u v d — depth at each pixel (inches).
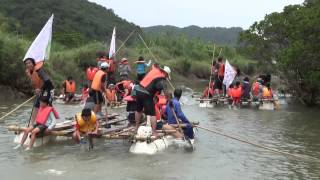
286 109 789.9
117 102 725.9
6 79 840.9
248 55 1002.1
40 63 400.2
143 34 2418.8
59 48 1530.5
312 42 761.0
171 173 320.8
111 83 762.8
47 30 444.1
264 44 950.4
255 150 411.5
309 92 856.9
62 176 305.3
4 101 775.1
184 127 418.0
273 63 952.3
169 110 426.3
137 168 330.6
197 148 410.9
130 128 432.8
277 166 354.3
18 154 364.8
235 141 452.8
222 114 682.2
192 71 1758.1
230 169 340.5
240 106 806.5
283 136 490.9
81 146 400.5
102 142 422.3
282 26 901.2
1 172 312.3
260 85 815.7
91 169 324.5
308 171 340.8
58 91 932.0
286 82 924.6
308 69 794.2
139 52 1688.0
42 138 402.6
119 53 1513.3
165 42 2086.6
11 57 842.8
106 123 447.5
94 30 2256.4
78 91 1045.8
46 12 2117.4
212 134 490.9
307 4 920.9
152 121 396.2
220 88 855.1
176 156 374.3
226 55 2106.3
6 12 2017.7
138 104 401.7
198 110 733.9
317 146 437.1
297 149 421.4
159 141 395.2
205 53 2119.8
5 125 502.0
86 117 388.5
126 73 813.2
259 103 802.8
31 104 733.9
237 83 789.2
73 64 1223.5
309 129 545.0
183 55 2015.3
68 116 605.9
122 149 393.7
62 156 361.7
